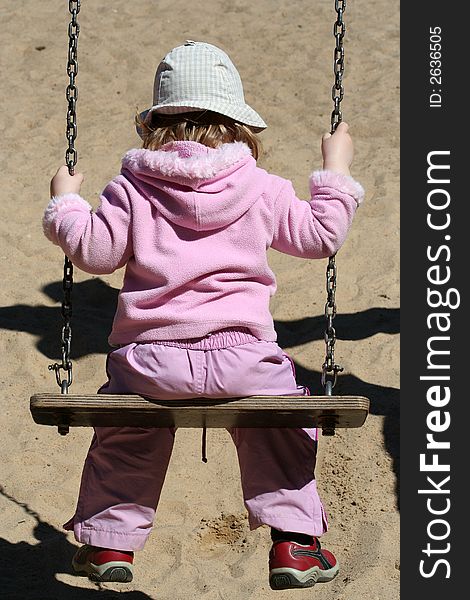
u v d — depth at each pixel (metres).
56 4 9.65
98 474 3.18
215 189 2.96
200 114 3.07
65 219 3.10
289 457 3.15
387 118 7.50
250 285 2.97
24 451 4.38
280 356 3.02
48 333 5.26
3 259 5.88
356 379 4.91
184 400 2.89
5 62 8.48
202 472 4.39
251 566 3.86
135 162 3.03
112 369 3.05
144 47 8.71
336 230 3.05
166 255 2.93
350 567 3.87
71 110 3.41
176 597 3.69
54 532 3.98
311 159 6.97
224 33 8.98
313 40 8.80
